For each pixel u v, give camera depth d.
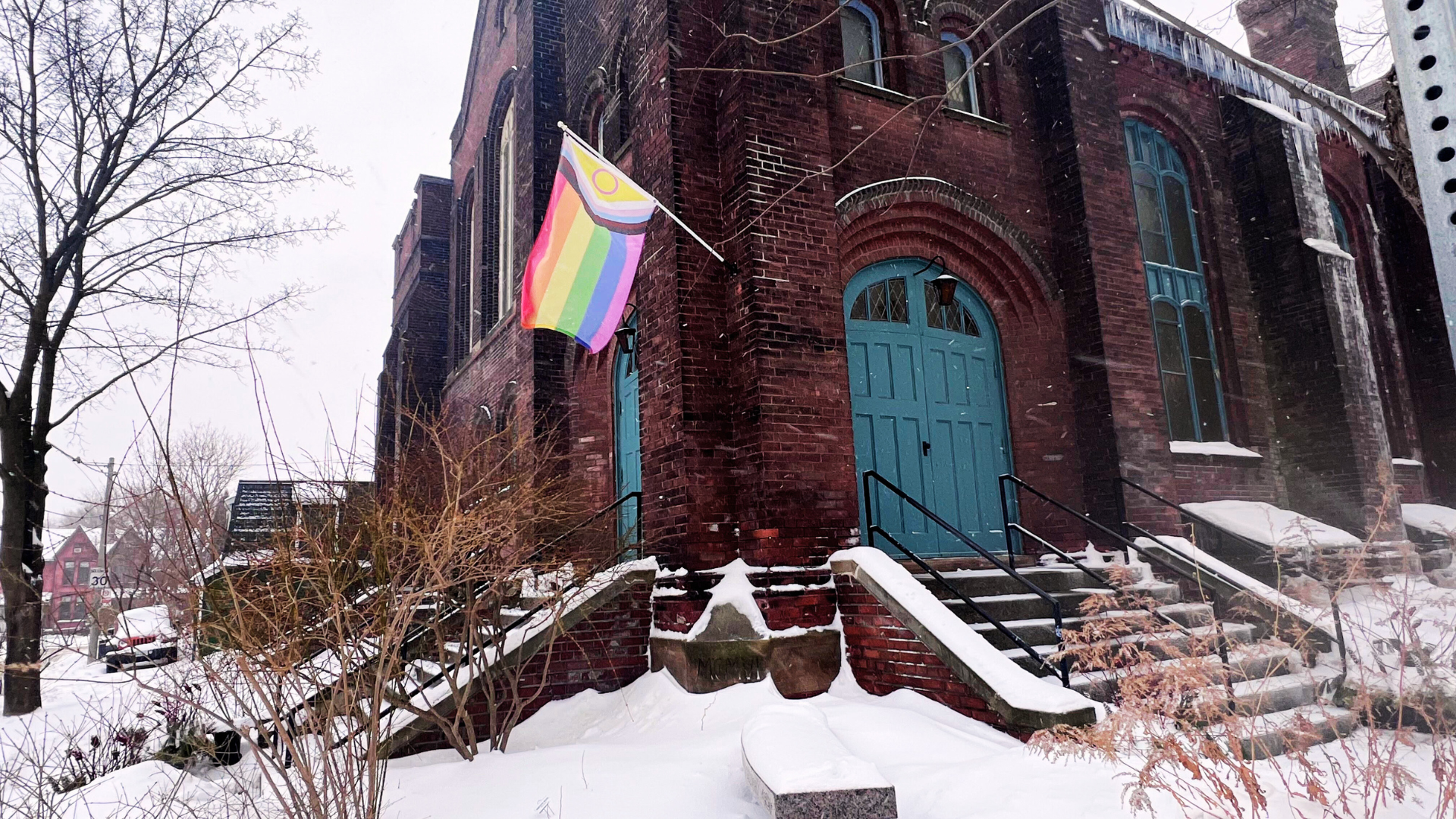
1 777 5.11
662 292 8.17
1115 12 11.07
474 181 18.02
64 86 11.80
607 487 11.05
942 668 5.98
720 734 5.65
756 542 7.12
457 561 4.92
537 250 7.66
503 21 16.44
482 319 15.97
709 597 7.12
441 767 5.32
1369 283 13.70
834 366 7.70
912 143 9.37
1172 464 9.88
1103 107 10.23
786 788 3.81
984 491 9.12
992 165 9.85
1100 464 9.09
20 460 11.01
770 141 7.96
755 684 6.49
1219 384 11.17
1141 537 8.65
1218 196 11.77
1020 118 10.27
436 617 5.76
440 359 19.77
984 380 9.48
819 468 7.40
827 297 7.84
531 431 7.25
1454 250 1.75
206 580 3.99
